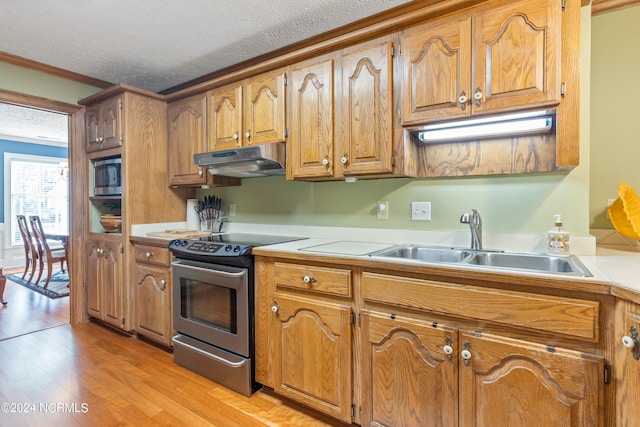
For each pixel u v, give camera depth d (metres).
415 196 2.01
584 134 1.59
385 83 1.72
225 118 2.40
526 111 1.41
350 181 2.21
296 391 1.76
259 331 1.91
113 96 2.71
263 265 1.89
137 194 2.70
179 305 2.28
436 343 1.34
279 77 2.12
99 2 1.86
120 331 2.86
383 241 2.11
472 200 1.84
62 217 6.33
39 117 4.36
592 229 1.86
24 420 1.68
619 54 1.80
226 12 1.97
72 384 2.03
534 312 1.15
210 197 2.96
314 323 1.68
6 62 2.55
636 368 0.96
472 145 1.80
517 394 1.18
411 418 1.40
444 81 1.54
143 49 2.44
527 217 1.71
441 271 1.32
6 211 5.63
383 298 1.47
